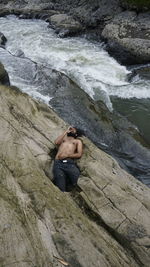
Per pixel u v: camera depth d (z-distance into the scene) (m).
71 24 18.64
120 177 7.29
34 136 7.29
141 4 17.19
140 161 9.38
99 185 6.84
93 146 7.71
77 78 13.02
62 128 7.96
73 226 5.53
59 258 5.03
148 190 7.45
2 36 16.84
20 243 4.72
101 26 18.36
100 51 16.33
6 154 6.17
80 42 17.38
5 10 22.50
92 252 5.33
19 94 8.14
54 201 5.77
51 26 19.31
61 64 14.67
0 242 4.62
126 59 15.21
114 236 6.21
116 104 12.18
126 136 9.95
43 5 22.23
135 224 6.38
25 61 12.55
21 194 5.53
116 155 9.42
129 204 6.69
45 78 11.54
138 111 11.89
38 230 5.11
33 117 7.82
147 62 15.05
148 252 6.10
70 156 7.00
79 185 6.77
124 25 16.67
